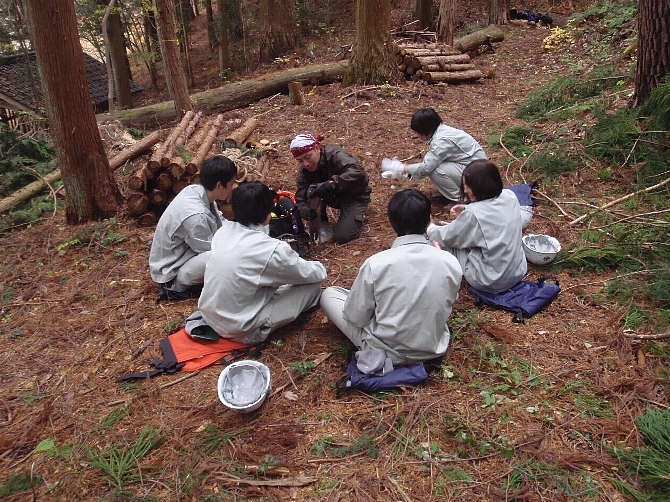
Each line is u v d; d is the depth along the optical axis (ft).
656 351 9.14
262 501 6.92
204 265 11.12
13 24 33.91
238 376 8.77
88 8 43.86
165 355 9.91
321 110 26.55
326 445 7.79
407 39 38.24
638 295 10.61
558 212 14.28
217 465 7.50
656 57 17.47
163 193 15.83
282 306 10.12
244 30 48.47
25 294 12.79
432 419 8.13
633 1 35.17
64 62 14.61
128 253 14.32
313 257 13.43
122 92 46.70
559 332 9.93
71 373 9.86
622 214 13.44
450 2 37.40
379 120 24.35
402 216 8.53
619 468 7.07
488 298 10.89
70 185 16.01
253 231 9.68
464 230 10.83
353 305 8.87
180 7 46.73
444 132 14.43
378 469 7.34
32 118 28.94
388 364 8.77
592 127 18.07
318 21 54.03
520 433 7.77
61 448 8.07
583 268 11.80
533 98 23.79
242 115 27.50
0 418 8.86
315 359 9.66
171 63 24.29
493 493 6.84
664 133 16.39
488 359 9.32
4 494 7.30
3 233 16.65
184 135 18.97
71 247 14.98
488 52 39.27
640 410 7.97
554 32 37.50
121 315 11.61
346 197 13.89
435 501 6.79
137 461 7.69
